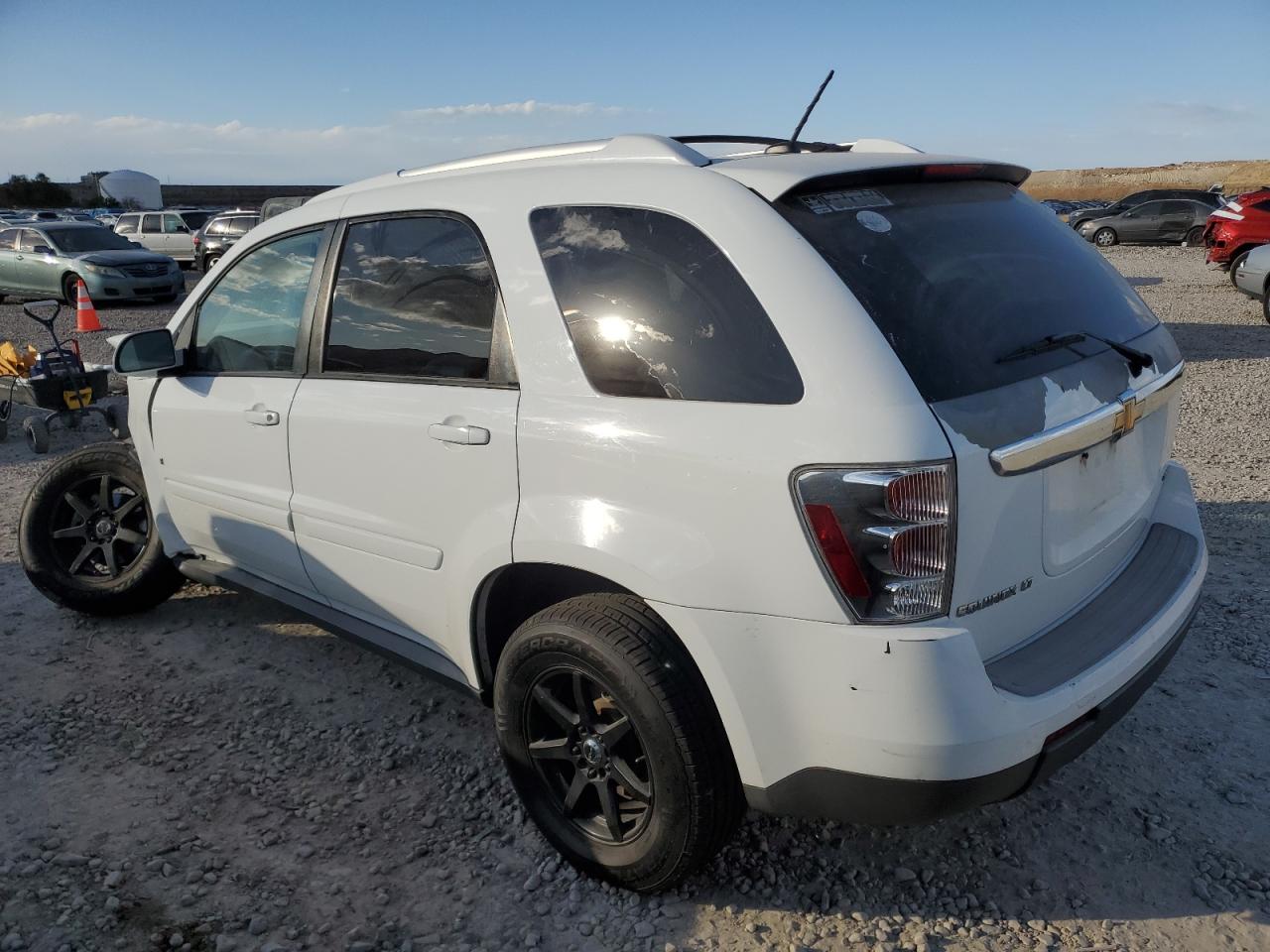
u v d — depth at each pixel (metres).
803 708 2.32
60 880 2.88
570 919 2.71
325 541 3.46
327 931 2.67
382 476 3.16
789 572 2.27
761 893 2.78
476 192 3.02
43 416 8.20
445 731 3.71
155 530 4.48
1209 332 13.23
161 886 2.86
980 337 2.40
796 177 2.52
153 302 20.81
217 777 3.41
